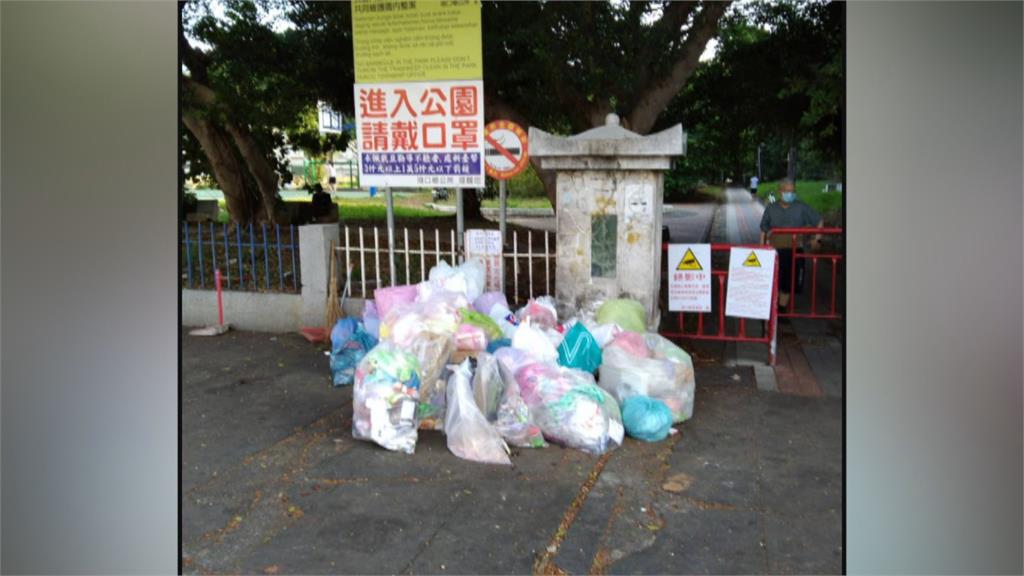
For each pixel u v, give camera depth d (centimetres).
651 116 932
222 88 965
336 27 861
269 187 1227
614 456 437
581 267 622
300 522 362
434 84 640
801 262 855
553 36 834
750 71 1019
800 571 319
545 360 487
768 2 911
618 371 491
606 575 318
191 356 646
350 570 321
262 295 730
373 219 1538
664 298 849
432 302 520
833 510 373
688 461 431
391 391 446
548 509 374
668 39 859
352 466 423
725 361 636
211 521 362
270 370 609
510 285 820
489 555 333
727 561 328
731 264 636
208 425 488
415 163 658
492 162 670
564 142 599
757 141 1438
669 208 2161
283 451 445
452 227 1396
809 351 669
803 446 453
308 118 1228
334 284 711
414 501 382
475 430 434
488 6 805
